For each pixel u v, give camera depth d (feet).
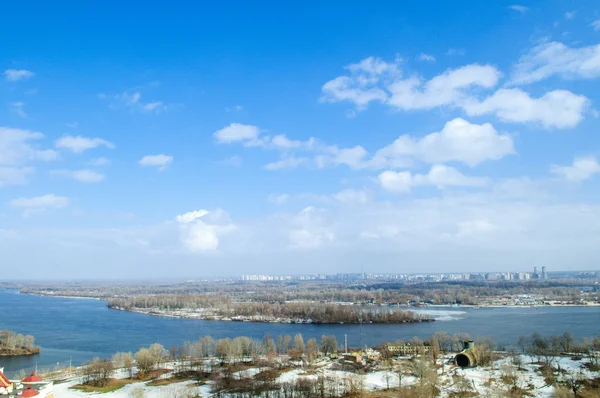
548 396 653.30
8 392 595.06
